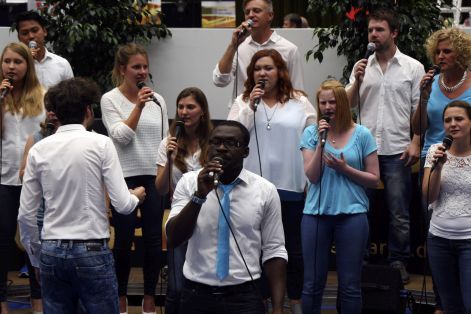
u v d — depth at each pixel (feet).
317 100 38.45
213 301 29.43
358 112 46.24
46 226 32.17
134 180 42.96
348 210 37.47
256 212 29.58
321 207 37.73
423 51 51.31
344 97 37.99
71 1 53.67
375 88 46.55
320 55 53.62
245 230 29.55
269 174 40.37
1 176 42.27
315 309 38.09
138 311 46.32
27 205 32.96
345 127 38.19
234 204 29.55
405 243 46.75
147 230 42.91
